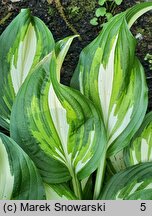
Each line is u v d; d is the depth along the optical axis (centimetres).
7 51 66
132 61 64
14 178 61
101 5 68
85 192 68
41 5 68
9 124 67
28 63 66
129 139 65
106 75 65
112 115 65
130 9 65
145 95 64
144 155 67
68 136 63
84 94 66
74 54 69
